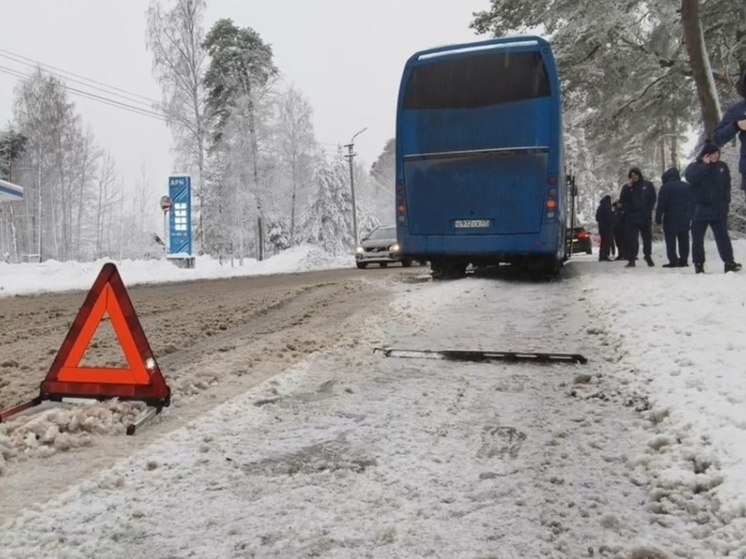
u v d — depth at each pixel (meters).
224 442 2.97
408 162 10.48
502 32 21.06
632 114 22.17
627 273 10.12
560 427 3.15
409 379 4.20
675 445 2.72
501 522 2.15
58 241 46.62
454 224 10.28
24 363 5.08
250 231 32.44
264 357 4.88
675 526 2.07
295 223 37.41
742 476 2.27
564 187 11.20
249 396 3.72
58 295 13.01
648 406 3.37
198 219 36.41
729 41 19.48
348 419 3.34
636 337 4.87
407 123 10.46
